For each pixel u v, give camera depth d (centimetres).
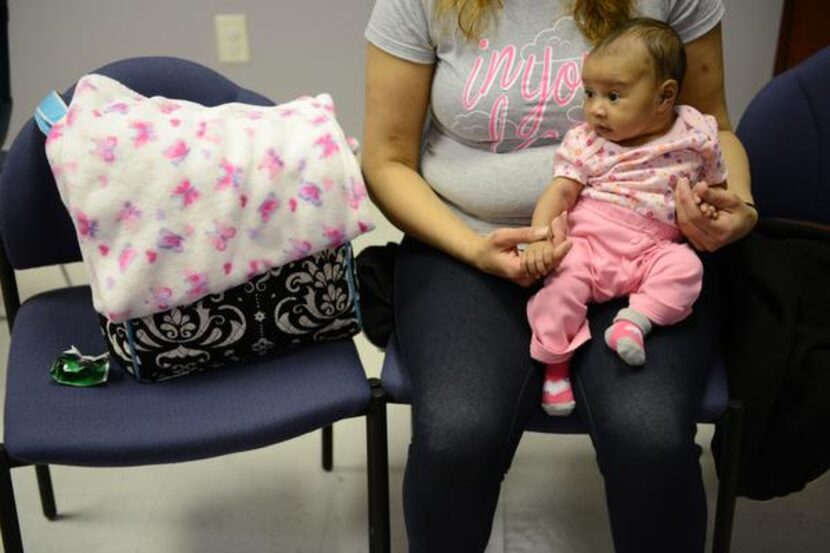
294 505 165
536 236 116
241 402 118
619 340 111
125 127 116
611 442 110
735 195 117
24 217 130
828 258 130
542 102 124
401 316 125
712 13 127
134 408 117
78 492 168
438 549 117
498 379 114
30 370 123
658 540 112
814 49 247
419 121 134
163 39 264
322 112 127
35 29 260
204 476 172
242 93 140
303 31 263
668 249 117
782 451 118
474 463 110
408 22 126
